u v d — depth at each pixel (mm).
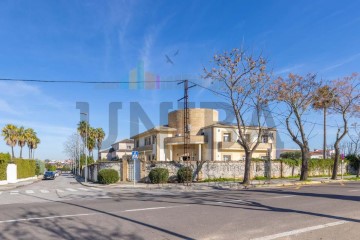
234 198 16312
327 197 16500
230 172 33281
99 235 8242
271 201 14852
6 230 8938
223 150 44344
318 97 32156
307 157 31688
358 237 7867
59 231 8742
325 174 40406
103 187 28922
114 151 79375
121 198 17375
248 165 27953
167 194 19844
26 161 54625
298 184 28469
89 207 13383
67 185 34781
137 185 28859
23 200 17562
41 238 8023
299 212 11531
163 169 30562
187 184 28391
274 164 35875
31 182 43312
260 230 8641
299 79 32562
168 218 10477
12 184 37781
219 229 8797
